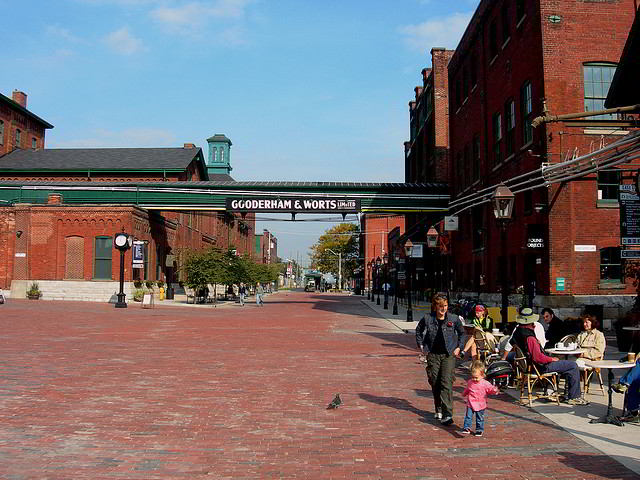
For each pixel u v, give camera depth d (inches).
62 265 1712.6
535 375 378.0
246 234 3873.0
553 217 861.2
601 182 877.2
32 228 1726.1
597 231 863.7
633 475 238.2
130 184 1732.3
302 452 271.1
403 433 307.0
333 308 1736.0
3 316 1017.5
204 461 256.5
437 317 333.7
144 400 379.6
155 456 262.8
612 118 881.5
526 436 301.7
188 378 465.1
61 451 268.1
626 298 853.2
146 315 1218.6
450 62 1603.1
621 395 407.2
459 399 399.5
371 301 2342.5
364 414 349.4
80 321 995.3
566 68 887.7
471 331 514.9
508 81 1071.0
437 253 1807.3
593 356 409.1
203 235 2669.8
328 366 542.9
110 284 1678.2
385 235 4328.3
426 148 2117.4
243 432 305.7
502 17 1117.1
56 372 478.3
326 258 5078.7
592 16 897.5
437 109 1916.8
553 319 482.6
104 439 288.7
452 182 1571.1
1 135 2404.0
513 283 1033.5
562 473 241.0
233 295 2406.5
